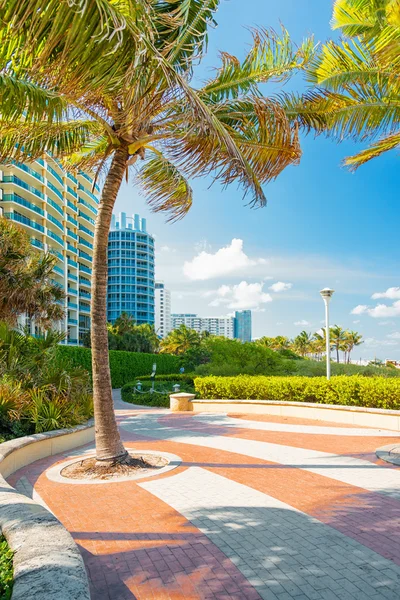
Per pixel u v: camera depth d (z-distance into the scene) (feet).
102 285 27.25
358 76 27.32
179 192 33.40
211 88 27.25
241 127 27.37
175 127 26.68
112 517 18.70
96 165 33.35
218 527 17.25
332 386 48.34
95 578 13.41
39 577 8.79
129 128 24.06
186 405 60.70
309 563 14.05
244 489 22.39
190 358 151.43
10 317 54.24
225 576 13.33
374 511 18.72
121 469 26.30
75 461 29.55
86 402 40.42
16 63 13.88
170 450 33.12
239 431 41.68
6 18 10.92
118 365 134.10
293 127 29.17
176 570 13.78
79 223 255.70
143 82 14.48
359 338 362.74
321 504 19.85
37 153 26.78
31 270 55.42
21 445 28.17
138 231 462.19
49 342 42.14
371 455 29.94
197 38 23.31
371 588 12.48
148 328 322.96
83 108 22.82
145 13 14.26
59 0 10.70
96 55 12.11
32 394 35.86
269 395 55.52
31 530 11.50
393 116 28.04
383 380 44.21
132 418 54.75
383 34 22.63
